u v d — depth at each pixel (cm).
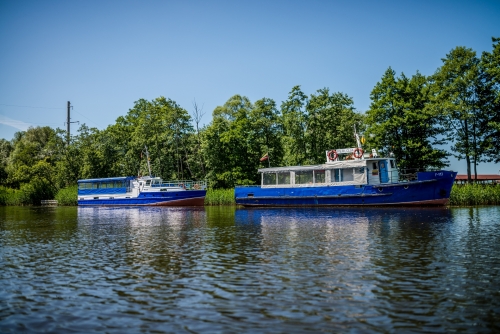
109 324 1027
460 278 1389
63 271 1571
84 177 7994
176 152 7562
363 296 1209
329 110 6259
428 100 5466
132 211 5078
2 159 10512
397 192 4381
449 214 3534
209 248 2023
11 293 1291
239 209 5006
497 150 5175
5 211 5453
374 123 5553
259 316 1062
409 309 1100
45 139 11006
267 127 6762
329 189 4725
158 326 1009
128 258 1803
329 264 1612
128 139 8494
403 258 1703
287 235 2433
